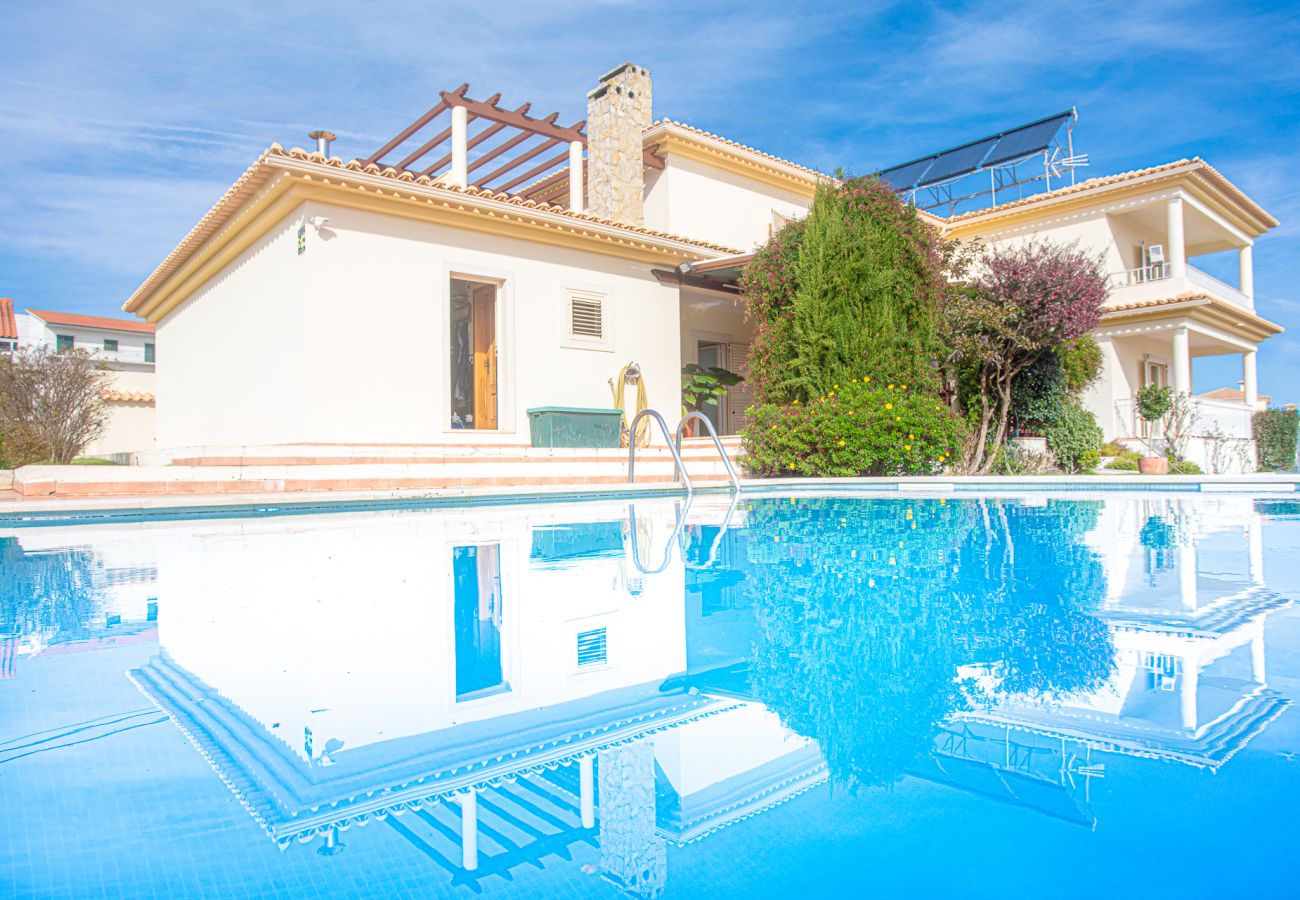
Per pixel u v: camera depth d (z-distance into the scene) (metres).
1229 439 16.38
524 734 1.64
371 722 1.71
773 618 2.82
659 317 12.80
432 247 10.17
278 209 9.57
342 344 9.38
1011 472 12.56
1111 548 4.52
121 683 2.01
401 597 3.27
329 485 7.80
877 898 0.98
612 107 14.46
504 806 1.27
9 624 2.75
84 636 2.55
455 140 13.23
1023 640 2.39
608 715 1.76
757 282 11.77
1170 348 20.11
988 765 1.43
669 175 15.40
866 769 1.38
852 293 10.90
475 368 11.64
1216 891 0.98
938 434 10.30
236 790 1.33
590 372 11.78
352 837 1.16
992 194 21.91
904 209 11.48
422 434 9.95
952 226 20.84
